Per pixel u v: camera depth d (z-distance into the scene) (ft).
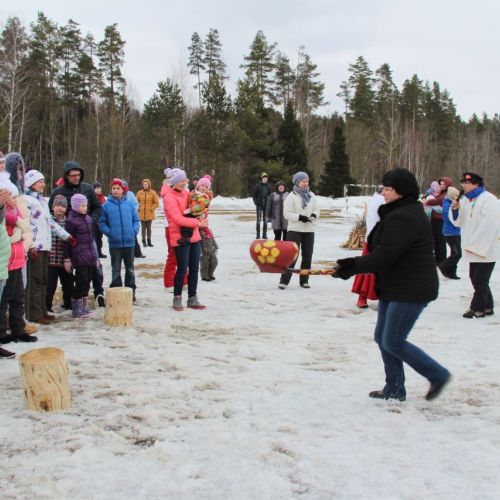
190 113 166.40
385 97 239.71
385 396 15.85
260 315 26.76
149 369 18.28
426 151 230.27
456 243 36.55
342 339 22.36
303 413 14.82
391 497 10.58
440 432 13.64
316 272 15.69
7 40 143.13
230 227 77.82
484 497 10.59
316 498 10.57
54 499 10.53
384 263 14.35
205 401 15.55
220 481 11.18
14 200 19.66
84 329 23.57
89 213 28.17
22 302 21.20
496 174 229.04
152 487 10.96
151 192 54.08
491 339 22.44
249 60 206.59
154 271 40.55
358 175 201.46
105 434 13.26
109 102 179.42
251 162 155.43
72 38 189.57
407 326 14.84
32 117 162.81
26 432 13.43
